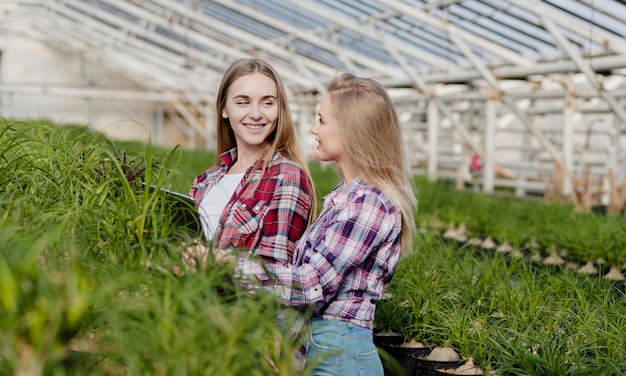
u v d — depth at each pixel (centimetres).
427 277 419
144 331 187
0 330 162
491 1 820
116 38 2038
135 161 321
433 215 821
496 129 1353
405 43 1100
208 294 200
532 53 945
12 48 2531
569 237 594
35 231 232
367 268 258
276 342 227
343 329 257
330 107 267
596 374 292
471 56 982
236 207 287
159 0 1347
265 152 298
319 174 1166
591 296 401
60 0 1822
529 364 303
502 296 388
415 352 362
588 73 806
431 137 1344
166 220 241
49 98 2581
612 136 1127
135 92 2484
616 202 863
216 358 182
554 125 1416
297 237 286
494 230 682
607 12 715
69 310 172
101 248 238
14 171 304
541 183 1266
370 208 253
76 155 323
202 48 1786
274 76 300
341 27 1160
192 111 2605
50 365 170
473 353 340
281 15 1220
